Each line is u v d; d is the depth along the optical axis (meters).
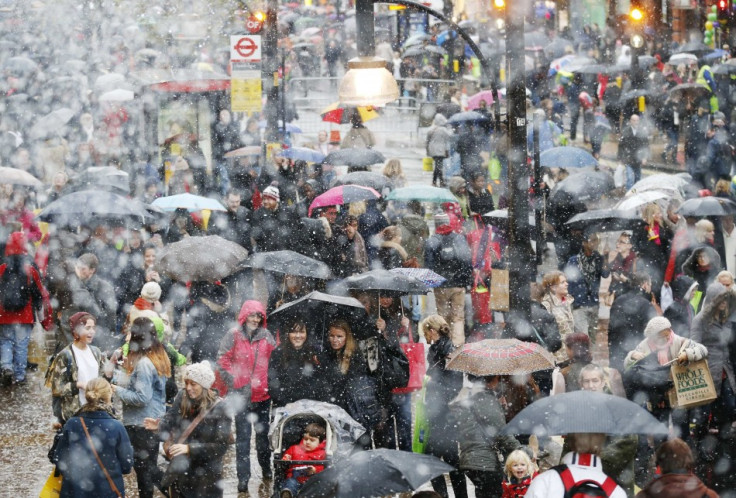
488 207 69.50
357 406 39.84
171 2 113.44
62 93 91.62
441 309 57.09
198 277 48.41
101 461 35.38
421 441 38.44
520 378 38.47
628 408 30.06
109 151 81.56
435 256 55.81
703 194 61.06
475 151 83.31
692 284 51.16
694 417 43.38
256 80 68.69
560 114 104.12
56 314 50.44
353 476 29.94
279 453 36.28
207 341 48.50
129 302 56.97
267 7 71.38
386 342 40.59
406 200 64.56
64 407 40.38
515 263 38.88
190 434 36.22
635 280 47.28
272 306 51.62
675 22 122.75
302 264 47.91
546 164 72.25
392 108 117.31
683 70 103.38
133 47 112.56
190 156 76.06
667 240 57.09
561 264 64.19
